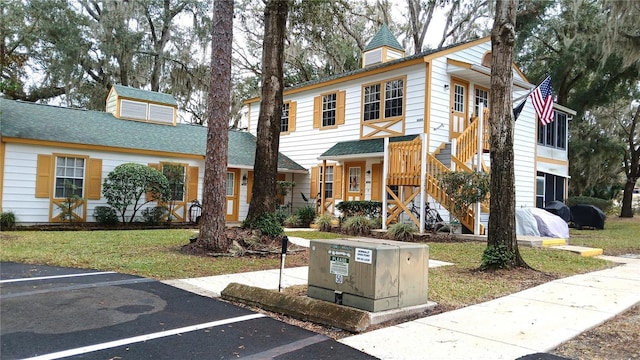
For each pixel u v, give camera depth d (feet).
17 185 45.06
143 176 49.19
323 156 55.98
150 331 14.38
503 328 15.76
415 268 17.71
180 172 54.90
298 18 48.37
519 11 85.97
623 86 82.02
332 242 17.92
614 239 48.93
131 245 32.55
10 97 78.54
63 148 47.83
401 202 45.68
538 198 68.49
